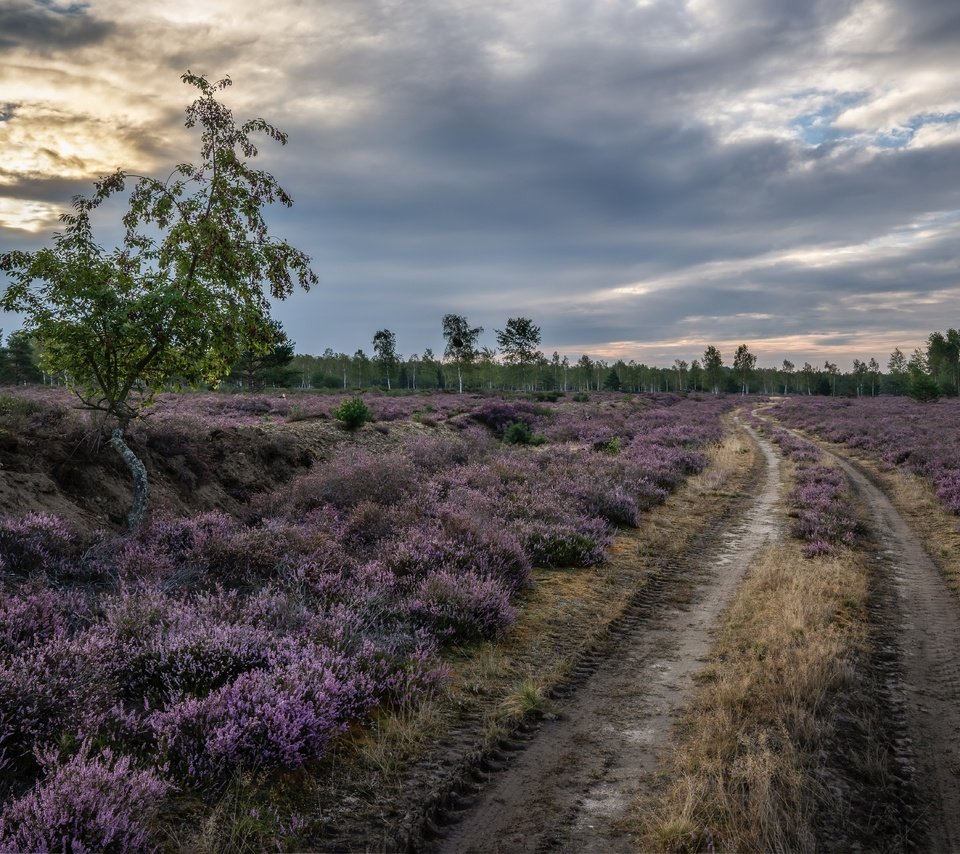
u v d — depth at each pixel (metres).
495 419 34.59
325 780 4.36
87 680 4.66
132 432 12.29
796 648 6.66
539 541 11.05
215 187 9.91
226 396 34.62
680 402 69.44
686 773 4.52
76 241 9.21
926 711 5.66
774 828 3.79
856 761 4.66
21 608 5.48
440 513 11.34
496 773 4.62
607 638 7.48
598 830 3.96
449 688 5.86
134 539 8.88
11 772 3.94
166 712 4.54
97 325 9.27
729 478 20.80
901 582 9.86
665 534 13.20
